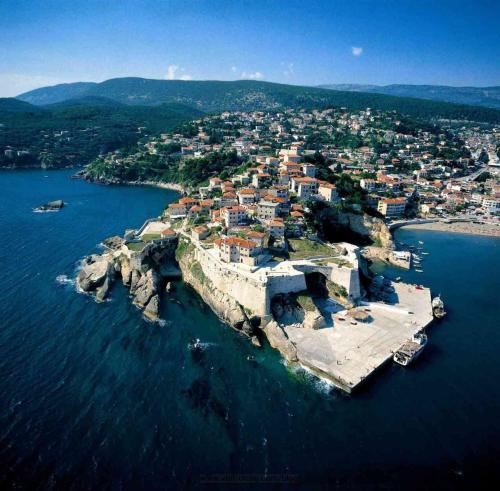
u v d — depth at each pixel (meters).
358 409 71.88
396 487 57.53
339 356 84.88
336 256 120.00
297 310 99.06
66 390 72.50
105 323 95.88
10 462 57.88
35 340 87.19
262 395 74.38
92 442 62.00
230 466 59.38
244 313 96.75
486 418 70.81
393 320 101.38
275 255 116.56
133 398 71.56
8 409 67.12
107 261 120.88
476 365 85.81
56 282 116.44
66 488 54.75
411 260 150.12
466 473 60.12
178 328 95.75
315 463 60.66
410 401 74.38
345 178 195.00
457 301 115.88
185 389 74.62
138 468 58.25
